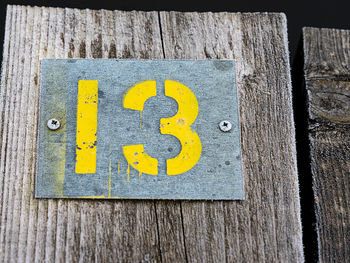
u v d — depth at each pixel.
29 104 0.41
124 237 0.39
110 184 0.40
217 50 0.43
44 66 0.42
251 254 0.40
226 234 0.40
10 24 0.43
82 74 0.42
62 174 0.40
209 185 0.40
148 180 0.40
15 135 0.41
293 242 0.40
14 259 0.39
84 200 0.40
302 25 0.55
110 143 0.40
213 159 0.40
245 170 0.41
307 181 0.43
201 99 0.41
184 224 0.40
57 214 0.40
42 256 0.39
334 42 0.46
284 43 0.44
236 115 0.41
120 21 0.44
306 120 0.44
